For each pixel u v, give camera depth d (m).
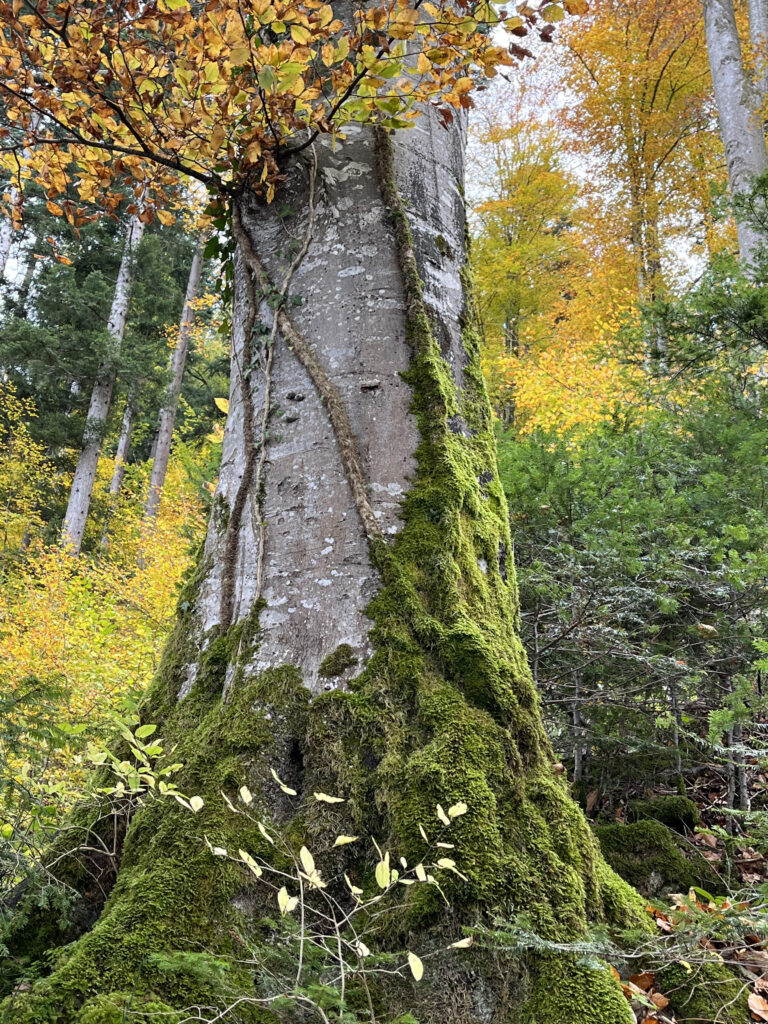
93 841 2.25
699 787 4.10
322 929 1.89
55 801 2.46
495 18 2.61
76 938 2.07
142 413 19.45
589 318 13.16
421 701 2.16
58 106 3.14
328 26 2.49
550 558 4.03
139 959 1.71
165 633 8.35
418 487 2.56
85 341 15.52
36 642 7.52
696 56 13.91
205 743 2.19
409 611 2.32
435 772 2.01
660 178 14.17
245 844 1.95
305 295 2.86
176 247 18.83
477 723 2.14
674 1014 2.11
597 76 14.67
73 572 12.13
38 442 16.80
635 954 2.02
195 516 10.93
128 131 3.16
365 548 2.43
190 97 2.71
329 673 2.24
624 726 3.96
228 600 2.59
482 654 2.26
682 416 5.25
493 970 1.80
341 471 2.56
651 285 13.16
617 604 3.67
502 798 2.05
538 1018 1.73
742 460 4.25
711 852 3.33
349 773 2.06
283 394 2.75
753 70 9.60
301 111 2.86
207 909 1.83
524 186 16.14
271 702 2.21
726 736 3.63
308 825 2.01
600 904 2.11
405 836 1.92
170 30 2.79
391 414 2.66
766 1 10.66
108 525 17.80
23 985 1.88
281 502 2.59
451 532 2.49
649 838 3.09
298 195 3.02
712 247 12.91
